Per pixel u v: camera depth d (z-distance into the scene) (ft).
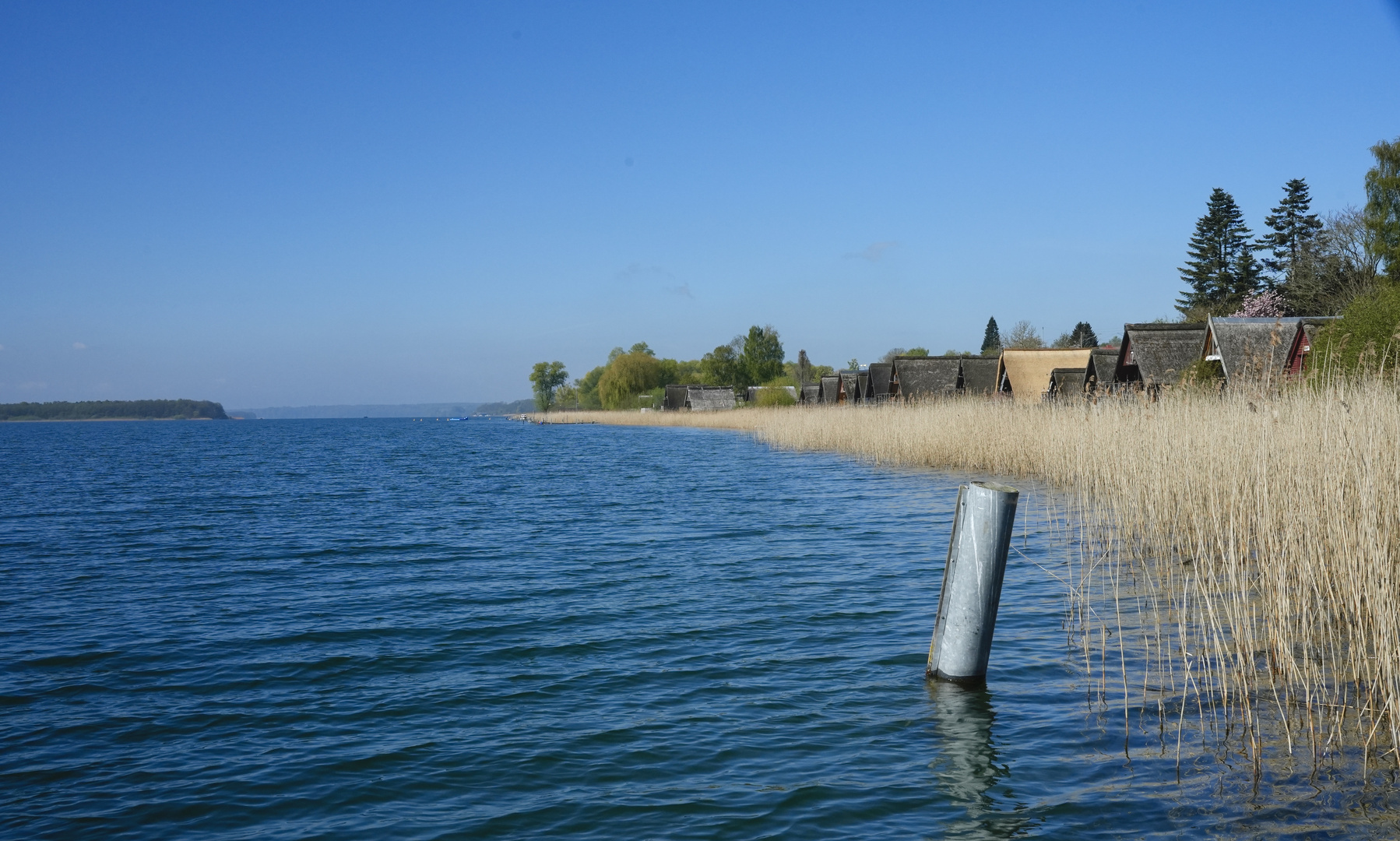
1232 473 34.09
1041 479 66.44
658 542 47.26
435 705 22.22
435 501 71.82
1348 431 28.27
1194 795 15.94
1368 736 18.04
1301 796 15.72
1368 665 20.01
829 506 60.39
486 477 98.02
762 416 205.67
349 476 104.83
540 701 22.27
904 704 21.13
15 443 250.37
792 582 35.81
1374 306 62.23
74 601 35.12
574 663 25.44
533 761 18.57
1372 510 22.35
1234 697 20.54
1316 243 162.40
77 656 27.25
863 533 47.96
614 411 386.32
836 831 15.25
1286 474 30.60
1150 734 18.75
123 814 16.71
